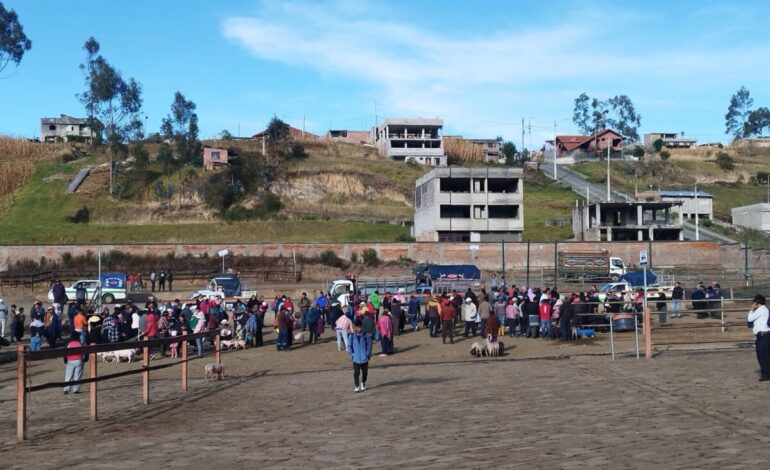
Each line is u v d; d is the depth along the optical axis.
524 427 13.65
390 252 77.19
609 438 12.22
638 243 79.56
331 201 111.38
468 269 58.00
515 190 90.44
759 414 13.75
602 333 34.16
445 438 12.92
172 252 75.50
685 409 14.56
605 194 125.12
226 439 13.72
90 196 103.38
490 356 29.14
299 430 14.44
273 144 126.62
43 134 158.88
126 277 60.31
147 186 106.50
